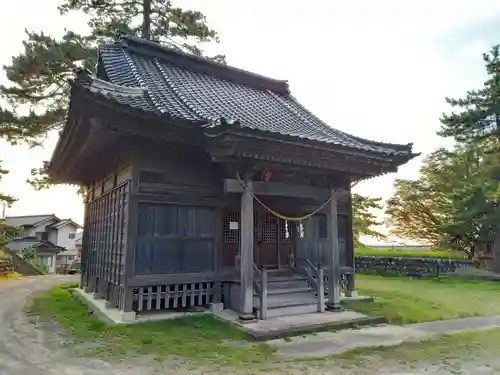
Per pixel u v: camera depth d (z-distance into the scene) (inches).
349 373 184.7
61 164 419.2
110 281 342.0
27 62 542.9
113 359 203.2
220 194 339.3
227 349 221.8
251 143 272.7
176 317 296.2
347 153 314.3
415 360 206.1
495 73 716.0
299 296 335.9
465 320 317.4
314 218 409.7
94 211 458.9
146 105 270.5
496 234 760.3
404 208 996.6
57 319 309.3
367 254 934.4
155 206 307.9
